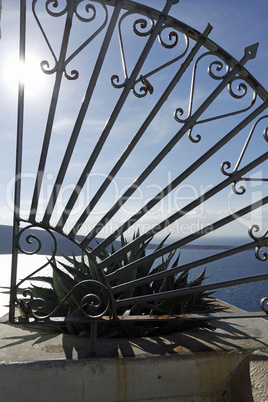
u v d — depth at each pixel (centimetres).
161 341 231
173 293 219
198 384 202
